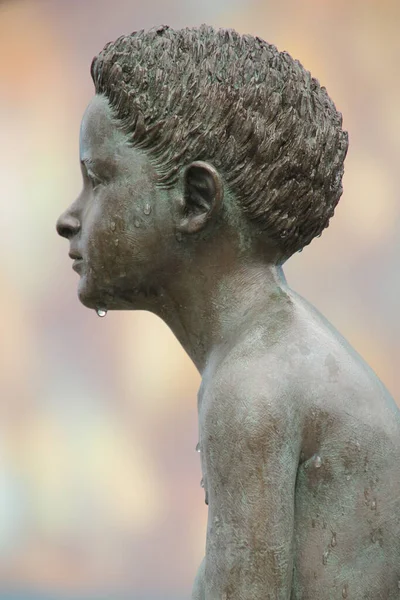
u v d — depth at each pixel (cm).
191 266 423
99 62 432
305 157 417
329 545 390
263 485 376
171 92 413
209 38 421
